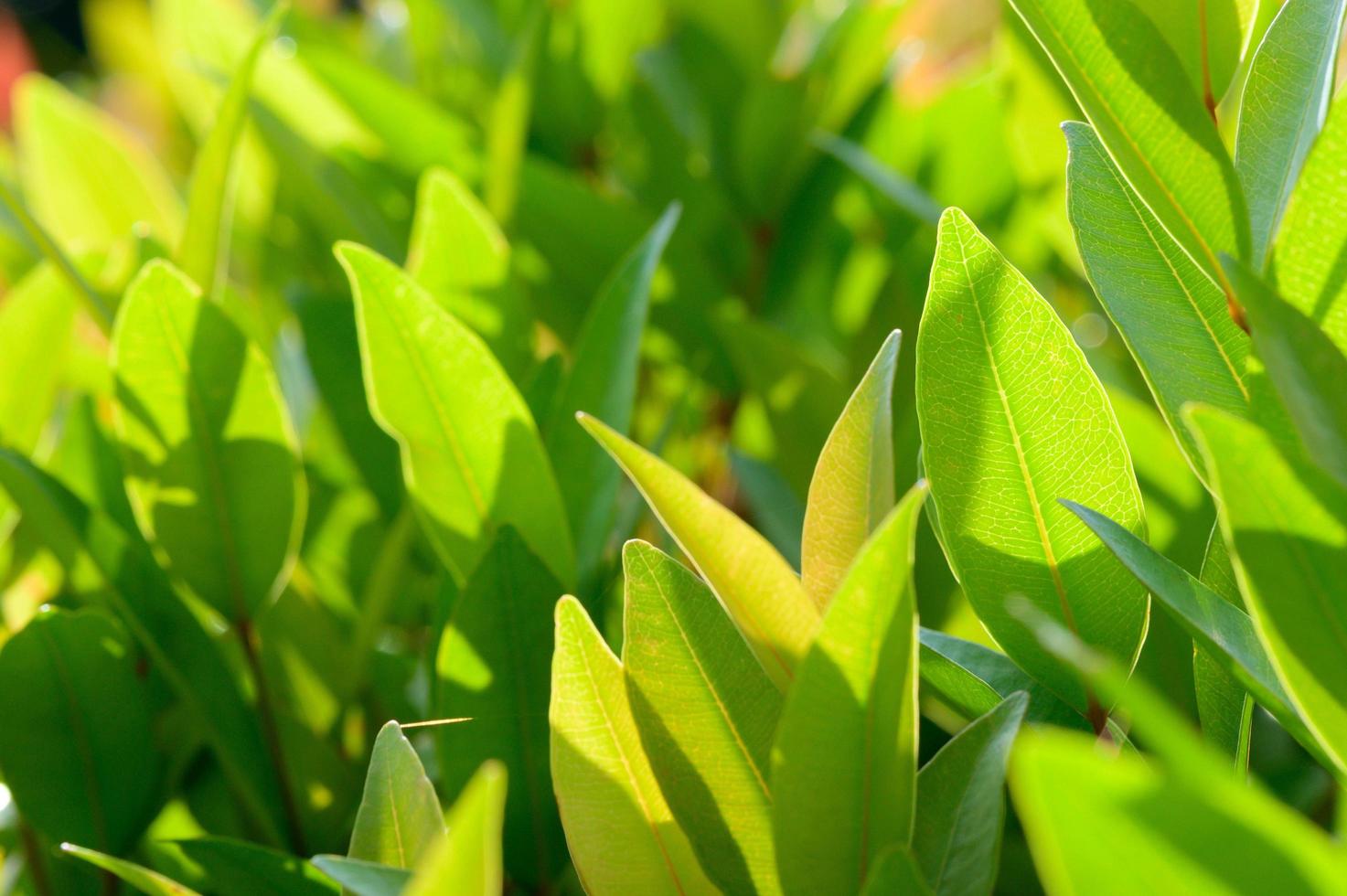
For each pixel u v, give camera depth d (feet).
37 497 1.30
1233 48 1.08
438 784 1.34
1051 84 1.50
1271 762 1.37
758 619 1.03
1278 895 0.89
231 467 1.31
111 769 1.30
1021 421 1.10
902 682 1.00
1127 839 0.90
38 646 1.27
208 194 1.41
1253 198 1.08
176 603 1.32
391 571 1.38
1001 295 1.09
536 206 1.82
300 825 1.33
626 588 1.07
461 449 1.26
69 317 1.53
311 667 1.41
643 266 1.35
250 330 1.69
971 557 1.10
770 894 1.06
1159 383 1.09
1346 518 0.95
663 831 1.07
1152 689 1.23
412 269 1.46
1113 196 1.13
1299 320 0.97
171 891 1.08
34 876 1.33
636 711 1.06
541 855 1.22
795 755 1.00
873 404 1.04
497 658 1.21
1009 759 1.06
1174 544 1.31
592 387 1.34
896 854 0.97
